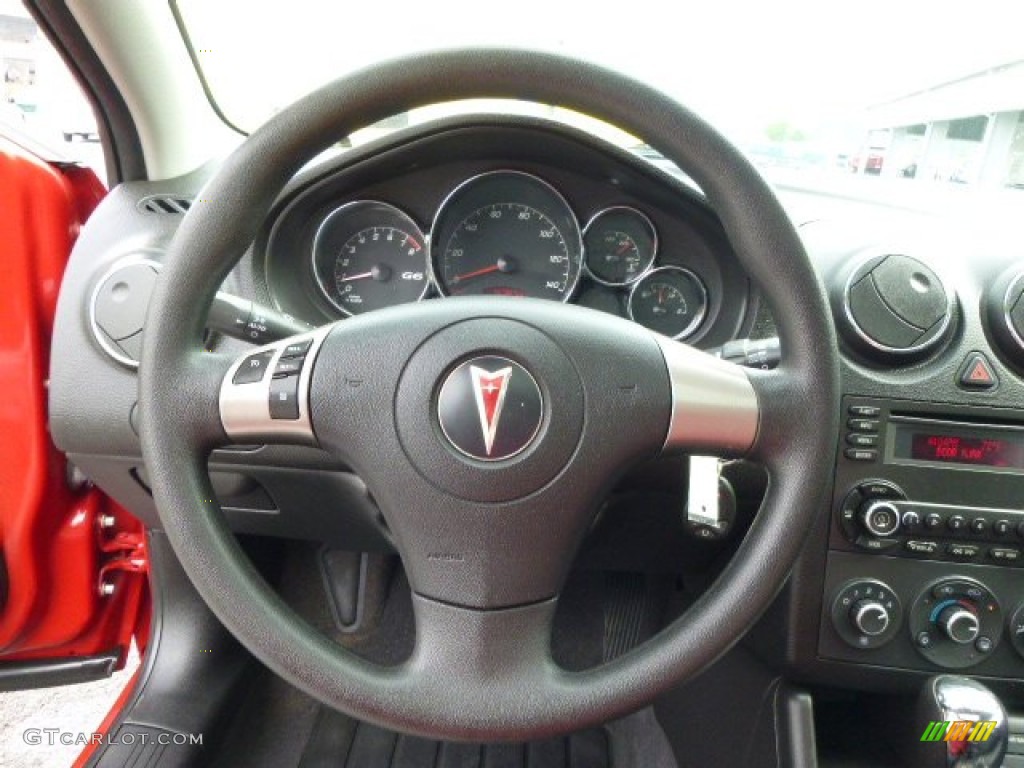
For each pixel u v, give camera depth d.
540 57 0.61
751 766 1.04
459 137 1.03
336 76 0.62
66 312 0.94
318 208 1.07
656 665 0.60
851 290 0.88
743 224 0.63
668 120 0.62
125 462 0.96
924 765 0.88
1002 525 0.87
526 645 0.61
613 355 0.63
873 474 0.89
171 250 0.63
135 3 0.95
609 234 1.13
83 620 1.26
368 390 0.62
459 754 1.25
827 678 0.94
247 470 0.94
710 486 0.74
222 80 1.18
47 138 1.10
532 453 0.61
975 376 0.88
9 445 1.09
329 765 1.22
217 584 0.60
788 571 0.63
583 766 1.24
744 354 0.74
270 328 0.77
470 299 0.65
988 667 0.91
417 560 0.63
